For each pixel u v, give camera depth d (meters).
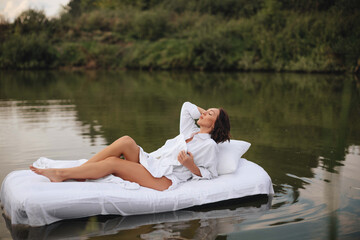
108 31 22.11
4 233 2.28
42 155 3.94
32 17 20.77
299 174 3.44
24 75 15.53
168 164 2.92
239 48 19.12
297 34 17.94
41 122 5.85
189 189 2.78
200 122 3.10
